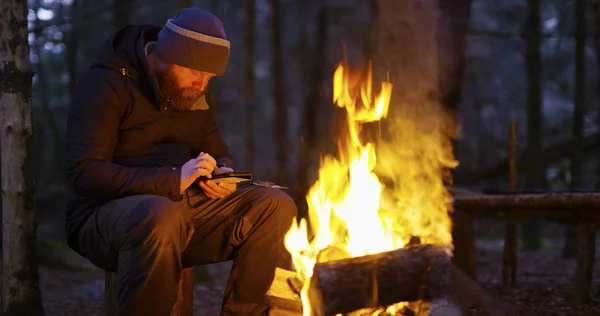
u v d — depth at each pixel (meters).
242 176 2.93
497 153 14.05
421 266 2.97
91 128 2.89
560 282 5.10
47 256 7.30
